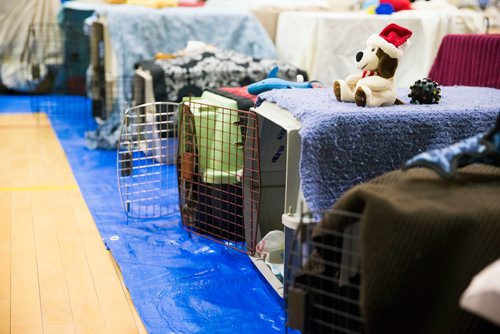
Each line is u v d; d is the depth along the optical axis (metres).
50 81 5.52
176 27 4.01
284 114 1.96
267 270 2.13
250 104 2.34
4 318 1.84
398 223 1.21
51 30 5.43
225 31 4.14
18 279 2.10
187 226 2.54
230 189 2.40
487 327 1.15
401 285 1.19
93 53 4.04
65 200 2.92
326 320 1.44
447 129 1.81
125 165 2.86
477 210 1.19
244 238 2.40
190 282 2.11
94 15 4.07
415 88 2.00
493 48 2.57
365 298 1.22
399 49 1.90
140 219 2.68
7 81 5.50
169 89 3.34
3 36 5.44
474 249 1.16
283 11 4.33
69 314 1.88
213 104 2.41
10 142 3.98
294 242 1.43
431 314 1.20
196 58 3.51
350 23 3.67
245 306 1.95
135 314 1.90
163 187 3.08
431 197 1.26
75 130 4.32
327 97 2.05
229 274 2.17
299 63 3.96
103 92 4.07
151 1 4.49
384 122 1.76
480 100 2.06
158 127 3.28
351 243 1.50
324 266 1.43
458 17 3.59
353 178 1.78
